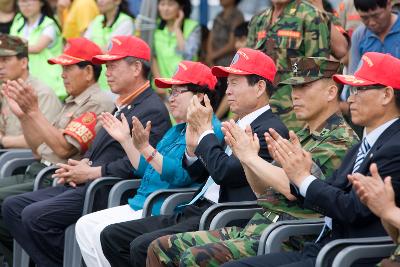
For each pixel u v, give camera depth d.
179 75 10.73
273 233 8.65
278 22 11.89
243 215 9.50
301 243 8.92
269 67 9.96
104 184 11.32
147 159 10.61
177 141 10.87
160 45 15.50
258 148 9.09
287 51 11.74
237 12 15.80
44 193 12.04
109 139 11.69
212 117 10.53
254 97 9.92
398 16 11.64
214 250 8.94
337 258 7.73
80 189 11.61
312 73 9.21
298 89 9.30
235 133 9.09
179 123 10.97
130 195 11.36
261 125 9.80
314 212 9.04
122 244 10.22
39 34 15.60
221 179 9.63
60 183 11.89
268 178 8.91
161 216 10.34
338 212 8.04
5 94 12.22
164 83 10.73
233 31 15.70
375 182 7.48
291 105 11.54
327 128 9.16
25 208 11.59
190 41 15.55
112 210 10.93
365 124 8.27
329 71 9.23
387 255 7.84
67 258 11.59
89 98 12.46
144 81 11.75
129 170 11.33
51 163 12.73
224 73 10.04
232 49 15.66
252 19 12.45
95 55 12.52
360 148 8.31
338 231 8.31
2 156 13.12
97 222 10.78
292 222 8.77
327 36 11.76
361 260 8.01
